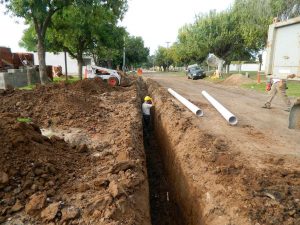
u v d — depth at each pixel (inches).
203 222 159.9
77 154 199.2
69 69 2001.7
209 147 224.7
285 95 421.7
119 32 995.3
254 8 1031.6
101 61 1972.2
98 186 151.3
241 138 273.1
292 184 169.3
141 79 1140.5
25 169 153.8
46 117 296.8
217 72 1255.5
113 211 128.4
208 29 1187.9
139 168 181.8
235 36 1138.7
